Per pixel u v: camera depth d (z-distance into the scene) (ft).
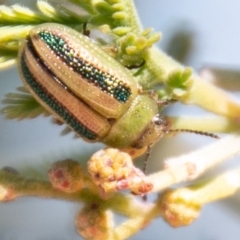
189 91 0.18
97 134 0.20
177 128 0.19
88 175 0.18
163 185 0.17
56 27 0.18
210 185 0.18
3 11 0.18
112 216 0.18
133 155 0.20
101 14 0.18
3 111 0.19
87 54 0.19
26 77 0.19
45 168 0.18
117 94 0.19
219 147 0.18
